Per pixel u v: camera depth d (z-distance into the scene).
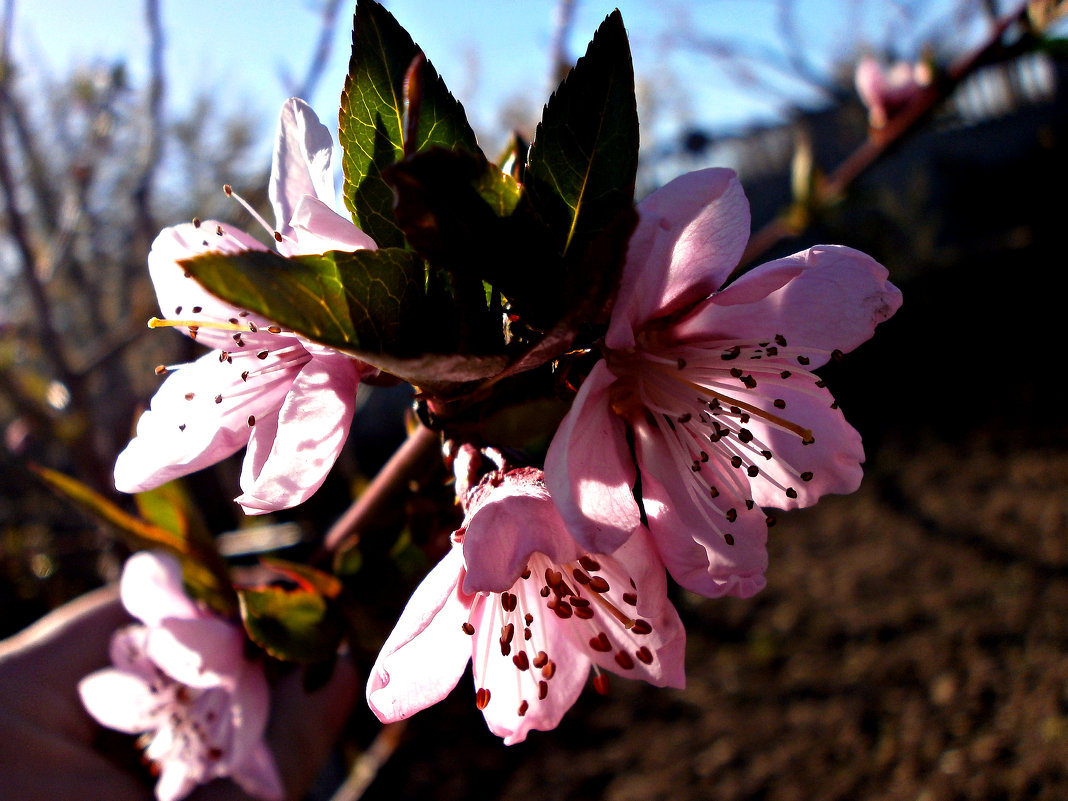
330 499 0.44
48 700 0.17
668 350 0.10
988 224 1.00
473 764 0.43
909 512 0.66
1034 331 0.90
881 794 0.39
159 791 0.14
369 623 0.11
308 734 0.17
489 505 0.08
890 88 0.28
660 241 0.08
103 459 0.30
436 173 0.07
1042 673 0.44
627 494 0.09
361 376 0.09
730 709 0.46
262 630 0.11
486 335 0.07
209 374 0.10
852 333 0.09
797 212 0.26
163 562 0.13
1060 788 0.37
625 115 0.08
